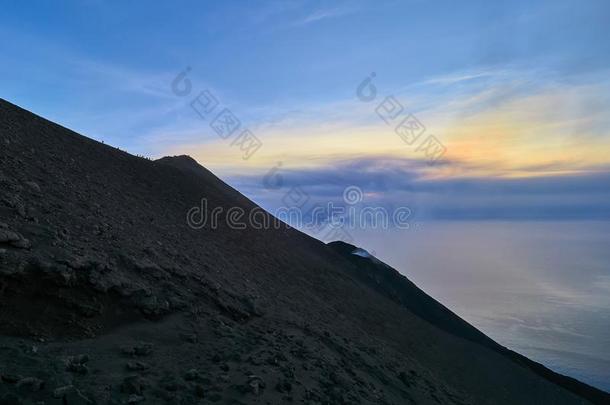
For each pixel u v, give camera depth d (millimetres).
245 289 15094
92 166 20062
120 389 6375
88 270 8703
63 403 5492
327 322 18328
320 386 9289
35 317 7465
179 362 8047
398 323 29125
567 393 31500
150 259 11555
